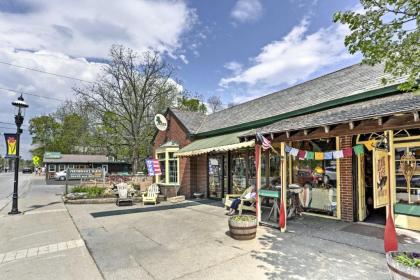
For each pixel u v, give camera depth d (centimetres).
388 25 476
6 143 1292
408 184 869
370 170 1106
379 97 917
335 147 1044
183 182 1867
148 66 3706
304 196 1158
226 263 620
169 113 2164
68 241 830
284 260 628
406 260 409
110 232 927
